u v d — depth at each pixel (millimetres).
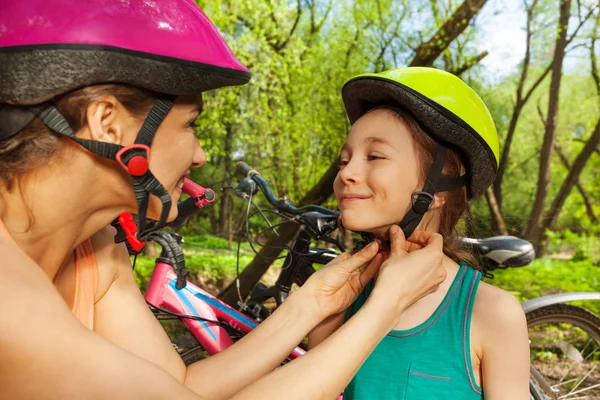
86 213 1038
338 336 1059
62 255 1074
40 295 859
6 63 862
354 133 1399
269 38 10195
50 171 958
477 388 1317
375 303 1108
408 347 1345
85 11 887
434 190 1339
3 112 916
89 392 854
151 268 5488
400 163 1333
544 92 20469
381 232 1418
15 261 873
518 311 1343
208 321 2125
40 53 859
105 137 946
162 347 1403
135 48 902
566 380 3254
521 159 25047
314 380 997
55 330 847
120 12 909
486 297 1366
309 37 11703
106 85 921
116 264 1379
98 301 1366
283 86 10297
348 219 1371
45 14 874
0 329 804
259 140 11133
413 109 1304
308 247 2430
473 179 1413
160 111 972
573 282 6113
